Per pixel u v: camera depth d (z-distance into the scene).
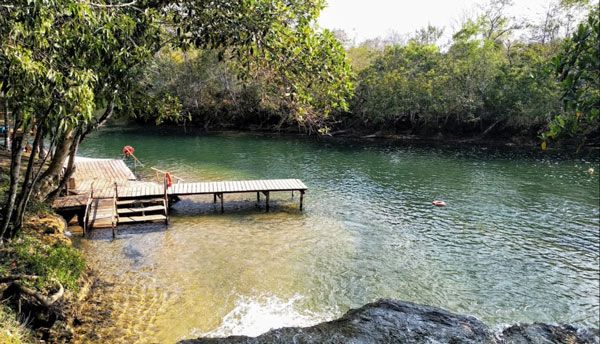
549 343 7.72
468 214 20.41
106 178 22.86
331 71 8.48
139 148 39.31
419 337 8.01
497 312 11.91
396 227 18.33
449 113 45.47
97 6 6.43
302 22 8.28
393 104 45.94
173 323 10.25
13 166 9.40
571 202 22.64
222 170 29.86
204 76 51.84
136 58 8.77
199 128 55.09
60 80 5.46
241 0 7.85
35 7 4.84
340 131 50.16
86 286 10.92
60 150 14.64
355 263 14.50
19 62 4.93
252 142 44.34
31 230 12.17
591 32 3.30
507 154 37.81
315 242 16.22
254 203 21.16
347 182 26.86
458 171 30.62
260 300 11.73
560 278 13.89
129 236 15.83
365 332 8.16
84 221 15.51
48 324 8.55
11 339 7.04
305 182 26.59
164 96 14.01
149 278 12.49
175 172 28.72
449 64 46.31
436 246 16.30
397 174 29.50
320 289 12.61
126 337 9.40
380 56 54.66
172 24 9.57
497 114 43.50
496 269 14.45
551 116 39.50
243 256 14.58
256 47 8.24
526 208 21.52
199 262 13.87
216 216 18.92
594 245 16.61
